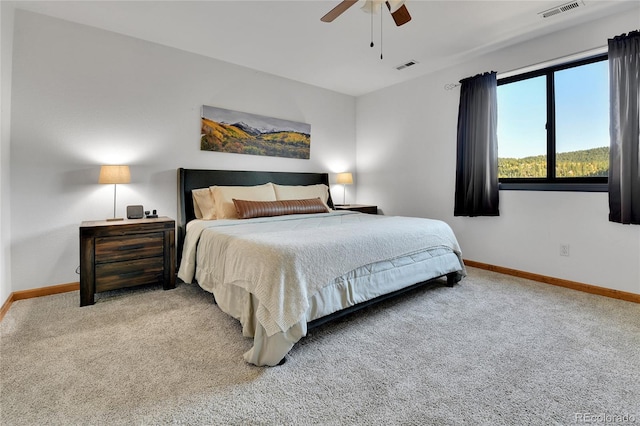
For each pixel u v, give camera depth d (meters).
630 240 2.57
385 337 1.95
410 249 2.44
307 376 1.54
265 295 1.66
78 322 2.14
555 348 1.80
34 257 2.65
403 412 1.29
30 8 2.55
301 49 3.32
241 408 1.31
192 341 1.89
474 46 3.24
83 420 1.23
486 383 1.48
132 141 3.09
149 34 3.01
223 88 3.66
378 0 1.99
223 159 3.71
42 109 2.65
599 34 2.68
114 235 2.57
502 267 3.40
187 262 2.82
